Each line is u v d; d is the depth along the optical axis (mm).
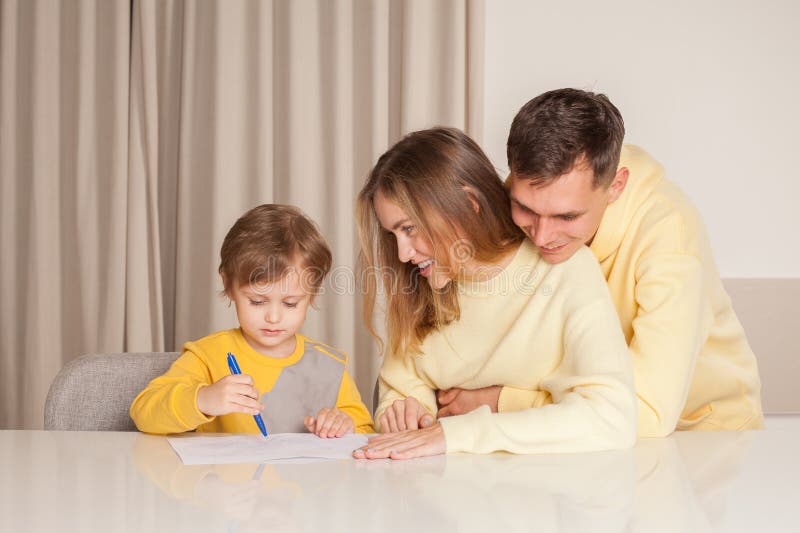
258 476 748
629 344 1108
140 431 1027
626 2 2490
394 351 1199
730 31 2494
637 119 2502
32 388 2359
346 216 2432
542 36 2492
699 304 1059
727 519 597
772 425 1087
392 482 722
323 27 2436
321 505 635
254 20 2387
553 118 958
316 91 2439
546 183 951
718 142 2504
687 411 1243
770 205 2506
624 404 913
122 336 2383
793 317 2404
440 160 1057
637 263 1098
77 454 851
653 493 679
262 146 2391
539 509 624
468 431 881
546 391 1076
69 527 572
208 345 1276
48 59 2381
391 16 2502
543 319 1054
